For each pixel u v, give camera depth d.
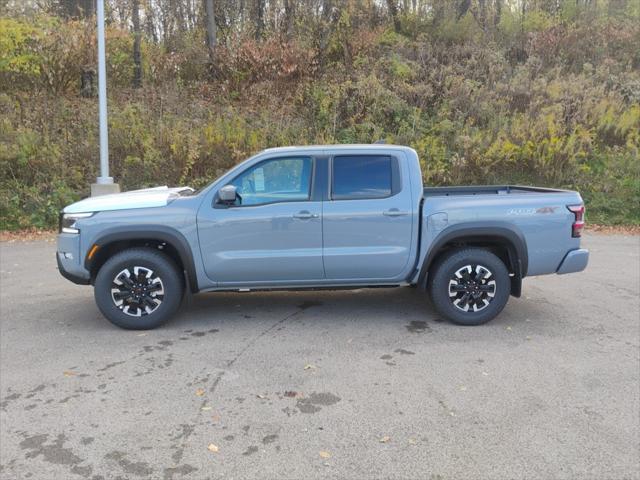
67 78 15.72
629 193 13.21
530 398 3.95
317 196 5.41
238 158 13.41
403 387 4.14
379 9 20.31
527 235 5.46
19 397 4.02
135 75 16.86
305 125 14.96
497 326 5.59
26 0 16.98
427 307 6.26
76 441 3.42
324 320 5.79
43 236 11.17
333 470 3.10
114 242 5.45
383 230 5.43
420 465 3.14
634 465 3.12
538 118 14.44
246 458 3.22
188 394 4.05
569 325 5.62
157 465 3.16
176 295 5.46
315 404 3.88
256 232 5.36
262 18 19.33
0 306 6.43
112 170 13.16
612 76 17.28
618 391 4.07
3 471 3.11
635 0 21.53
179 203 5.38
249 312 6.09
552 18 21.19
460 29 20.14
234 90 16.62
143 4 19.31
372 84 15.58
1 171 12.63
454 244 5.65
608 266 8.46
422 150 13.88
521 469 3.09
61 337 5.31
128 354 4.84
